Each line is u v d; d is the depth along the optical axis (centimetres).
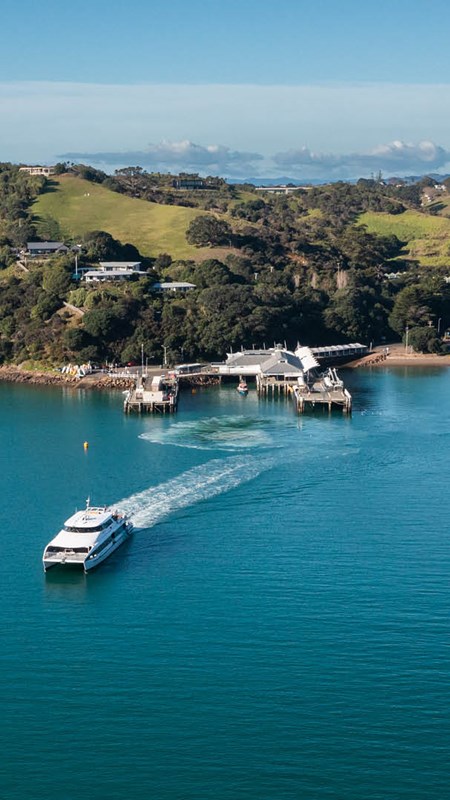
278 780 6850
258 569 10481
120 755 7150
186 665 8381
